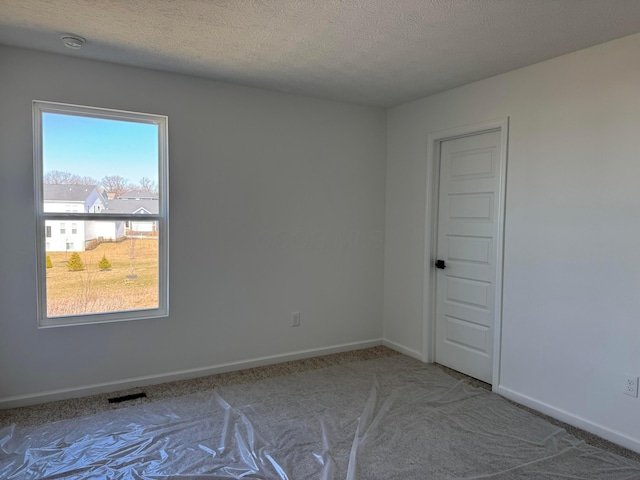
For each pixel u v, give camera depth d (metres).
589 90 2.61
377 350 4.22
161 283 3.35
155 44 2.66
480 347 3.46
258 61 2.94
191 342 3.41
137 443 2.40
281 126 3.71
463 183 3.58
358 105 4.10
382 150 4.27
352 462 2.24
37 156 2.88
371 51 2.73
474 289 3.50
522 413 2.85
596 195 2.58
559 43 2.55
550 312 2.83
